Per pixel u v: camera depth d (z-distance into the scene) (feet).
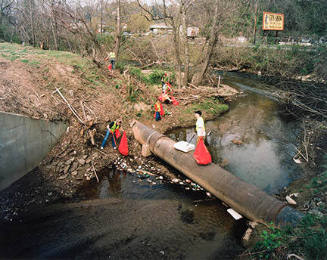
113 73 40.96
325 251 11.44
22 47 45.98
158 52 78.74
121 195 22.02
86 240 16.71
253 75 75.56
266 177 24.89
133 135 31.40
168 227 18.07
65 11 42.47
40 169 23.63
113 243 16.42
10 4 63.26
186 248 16.05
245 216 18.37
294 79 58.80
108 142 28.81
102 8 58.54
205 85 58.65
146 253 15.57
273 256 13.37
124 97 36.40
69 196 21.65
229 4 50.16
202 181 21.34
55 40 55.52
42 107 26.17
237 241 16.55
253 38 90.99
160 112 37.63
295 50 69.00
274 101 51.62
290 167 26.86
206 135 35.17
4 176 21.02
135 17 100.48
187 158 23.07
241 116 43.14
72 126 27.58
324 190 20.49
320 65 52.08
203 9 57.21
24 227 18.04
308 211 17.76
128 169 25.95
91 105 31.40
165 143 26.14
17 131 21.75
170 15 45.27
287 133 36.14
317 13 79.05
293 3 87.15
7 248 16.10
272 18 83.87
